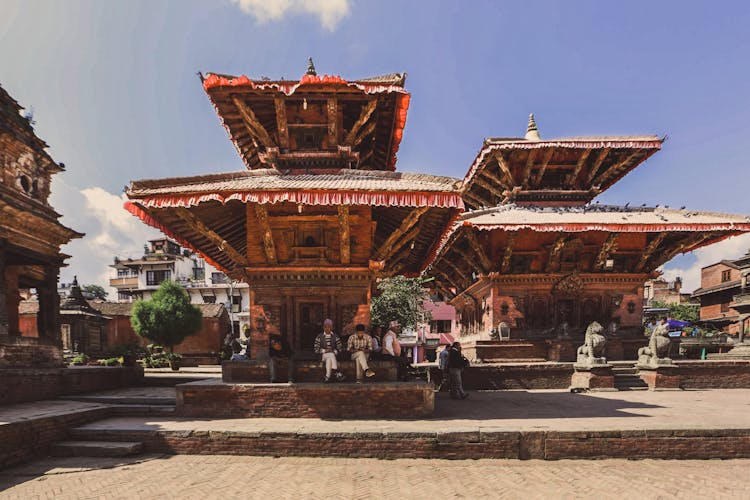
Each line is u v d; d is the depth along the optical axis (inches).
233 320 2094.0
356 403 382.3
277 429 330.0
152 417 391.2
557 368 709.9
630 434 325.1
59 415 338.6
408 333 1861.5
